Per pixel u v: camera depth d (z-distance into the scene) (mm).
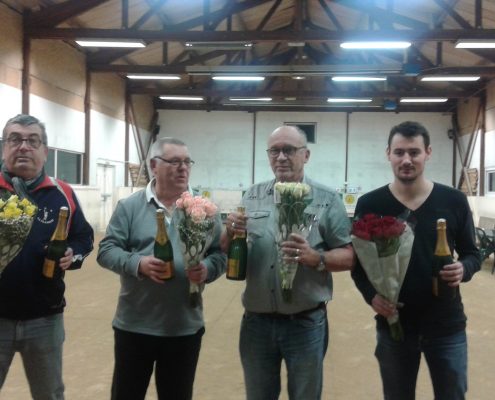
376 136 15727
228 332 3938
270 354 1854
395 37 7977
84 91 10914
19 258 1774
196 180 16016
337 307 4875
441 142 15531
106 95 12242
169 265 1728
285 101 14703
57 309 1871
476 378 3023
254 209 1902
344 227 1820
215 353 3432
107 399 2672
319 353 1814
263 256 1829
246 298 1876
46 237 1837
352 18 11570
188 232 1690
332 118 15797
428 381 2975
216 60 14250
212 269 1848
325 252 1752
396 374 1845
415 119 15617
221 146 15984
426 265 1787
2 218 1482
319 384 1821
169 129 16047
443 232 1706
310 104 14773
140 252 1861
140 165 14641
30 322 1803
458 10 9125
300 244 1670
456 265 1698
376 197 1905
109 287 5715
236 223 1780
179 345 1851
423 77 10492
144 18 8555
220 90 13672
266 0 9898
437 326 1775
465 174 14281
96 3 8297
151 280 1826
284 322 1808
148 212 1906
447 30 7859
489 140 12773
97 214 11375
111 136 12633
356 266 1886
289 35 8188
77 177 10891
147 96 15359
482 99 13203
